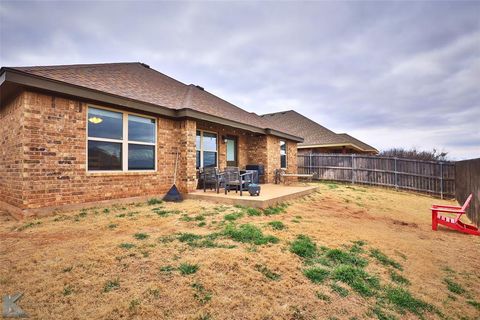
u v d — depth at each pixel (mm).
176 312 2047
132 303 2113
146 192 6738
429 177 11789
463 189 9055
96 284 2393
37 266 2719
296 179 14539
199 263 2920
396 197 10672
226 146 10539
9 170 5281
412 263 3562
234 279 2623
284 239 4012
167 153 7344
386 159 13398
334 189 11586
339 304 2344
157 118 7094
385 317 2225
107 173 5863
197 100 9422
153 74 10461
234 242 3719
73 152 5262
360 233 4773
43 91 4812
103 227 4234
